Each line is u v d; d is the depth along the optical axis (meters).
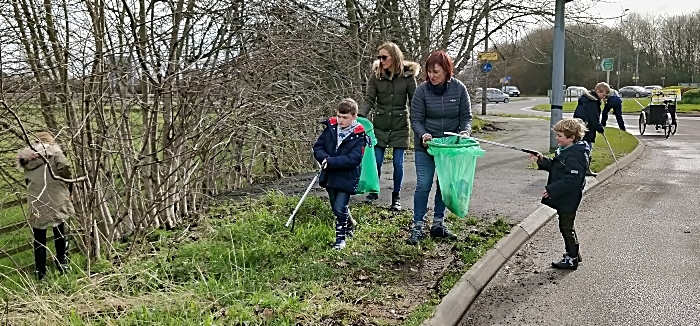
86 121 4.75
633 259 5.42
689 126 22.94
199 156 6.55
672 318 4.09
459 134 5.30
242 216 6.23
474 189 8.23
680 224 6.73
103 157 5.21
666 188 9.02
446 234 5.66
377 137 6.79
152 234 5.82
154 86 4.93
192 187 6.71
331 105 8.17
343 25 9.16
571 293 4.58
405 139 6.76
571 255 5.15
